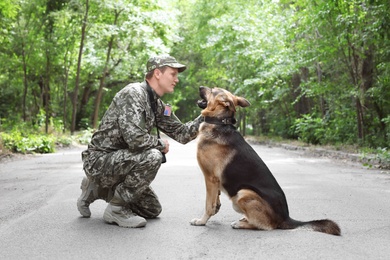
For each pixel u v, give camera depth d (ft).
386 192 23.15
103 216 15.61
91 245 12.94
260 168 14.90
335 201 20.43
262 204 14.42
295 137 79.82
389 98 45.60
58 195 21.30
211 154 15.20
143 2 72.79
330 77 61.77
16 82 81.82
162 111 16.37
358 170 33.47
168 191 22.90
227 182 15.05
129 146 14.87
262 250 12.41
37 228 14.93
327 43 48.06
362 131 50.29
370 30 41.65
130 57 82.02
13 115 81.71
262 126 102.12
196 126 16.48
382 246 12.88
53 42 67.72
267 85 76.64
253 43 75.00
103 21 71.92
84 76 87.35
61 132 66.80
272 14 76.02
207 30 99.66
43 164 35.58
